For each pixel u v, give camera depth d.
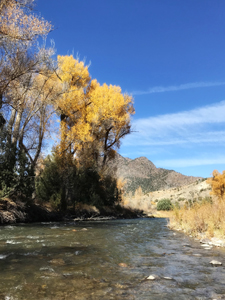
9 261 3.59
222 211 7.43
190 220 8.12
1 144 12.56
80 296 2.26
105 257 4.00
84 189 22.25
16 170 12.70
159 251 4.61
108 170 27.05
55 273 3.00
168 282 2.70
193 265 3.50
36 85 16.30
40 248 4.72
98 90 27.31
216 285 2.61
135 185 149.00
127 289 2.47
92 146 24.69
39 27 11.82
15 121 16.14
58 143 21.98
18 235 6.76
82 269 3.21
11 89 14.08
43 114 18.08
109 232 8.05
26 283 2.61
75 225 10.96
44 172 18.33
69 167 20.56
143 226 10.99
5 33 11.37
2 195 11.58
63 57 25.42
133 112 29.09
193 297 2.26
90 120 25.62
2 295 2.26
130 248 4.92
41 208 14.77
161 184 183.75
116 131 27.88
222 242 5.45
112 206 25.84
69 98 22.38
